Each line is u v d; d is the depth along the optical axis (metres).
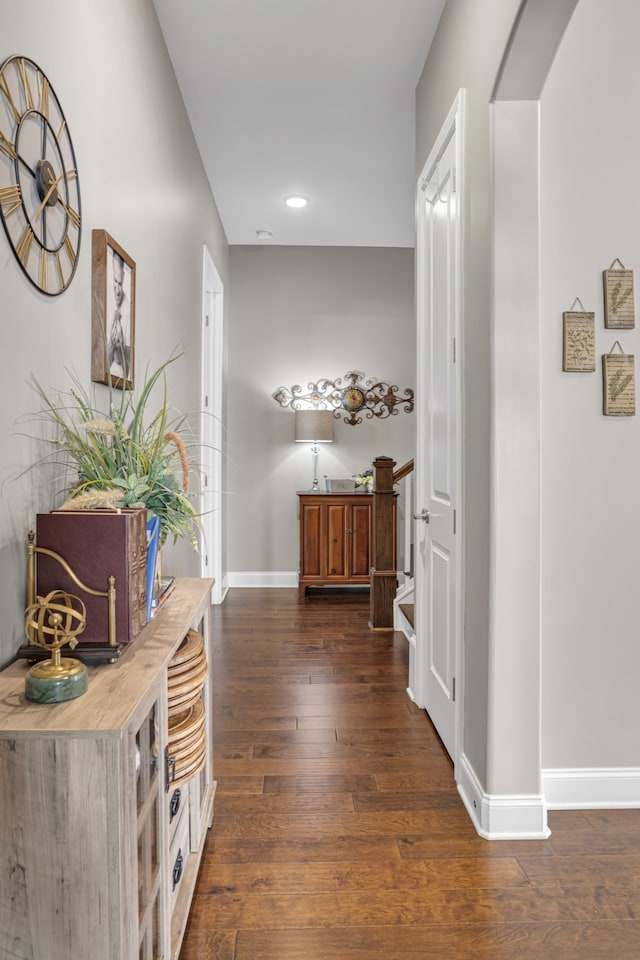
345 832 1.93
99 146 1.73
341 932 1.53
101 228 1.76
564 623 2.09
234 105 3.17
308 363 5.40
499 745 1.91
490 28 1.84
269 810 2.05
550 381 2.07
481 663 1.98
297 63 2.83
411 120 3.32
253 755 2.42
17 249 1.21
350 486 5.20
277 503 5.42
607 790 2.10
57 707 0.96
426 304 2.82
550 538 2.08
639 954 1.47
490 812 1.90
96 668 1.12
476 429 2.03
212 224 4.22
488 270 1.88
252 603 4.82
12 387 1.20
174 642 1.26
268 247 5.36
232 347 5.37
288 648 3.72
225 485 5.30
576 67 2.03
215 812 2.03
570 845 1.88
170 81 2.77
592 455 2.08
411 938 1.51
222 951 1.47
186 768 1.44
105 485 1.35
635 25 2.04
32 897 0.91
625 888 1.69
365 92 3.06
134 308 2.05
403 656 3.59
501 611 1.89
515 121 1.83
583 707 2.10
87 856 0.90
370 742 2.54
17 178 1.21
